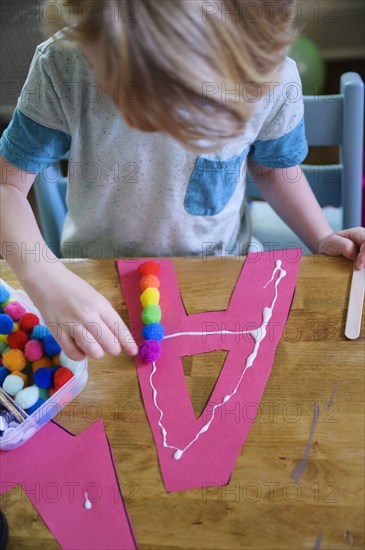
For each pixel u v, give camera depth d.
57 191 1.00
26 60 1.31
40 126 0.69
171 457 0.51
